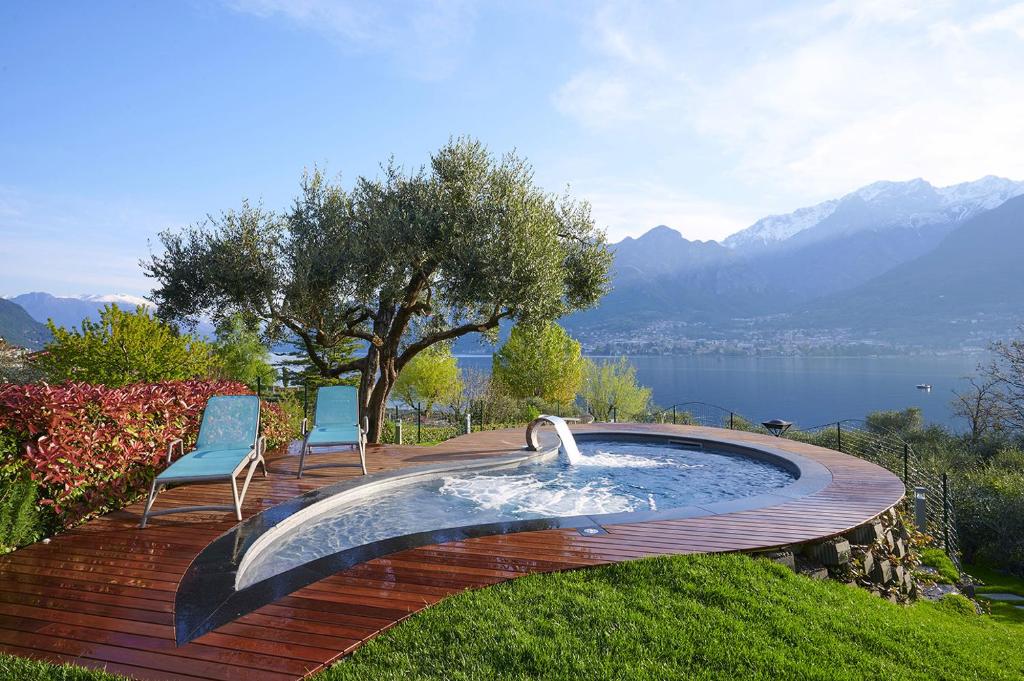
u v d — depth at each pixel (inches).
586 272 456.8
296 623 129.3
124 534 197.2
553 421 396.8
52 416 195.3
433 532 197.3
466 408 761.6
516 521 211.0
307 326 430.3
